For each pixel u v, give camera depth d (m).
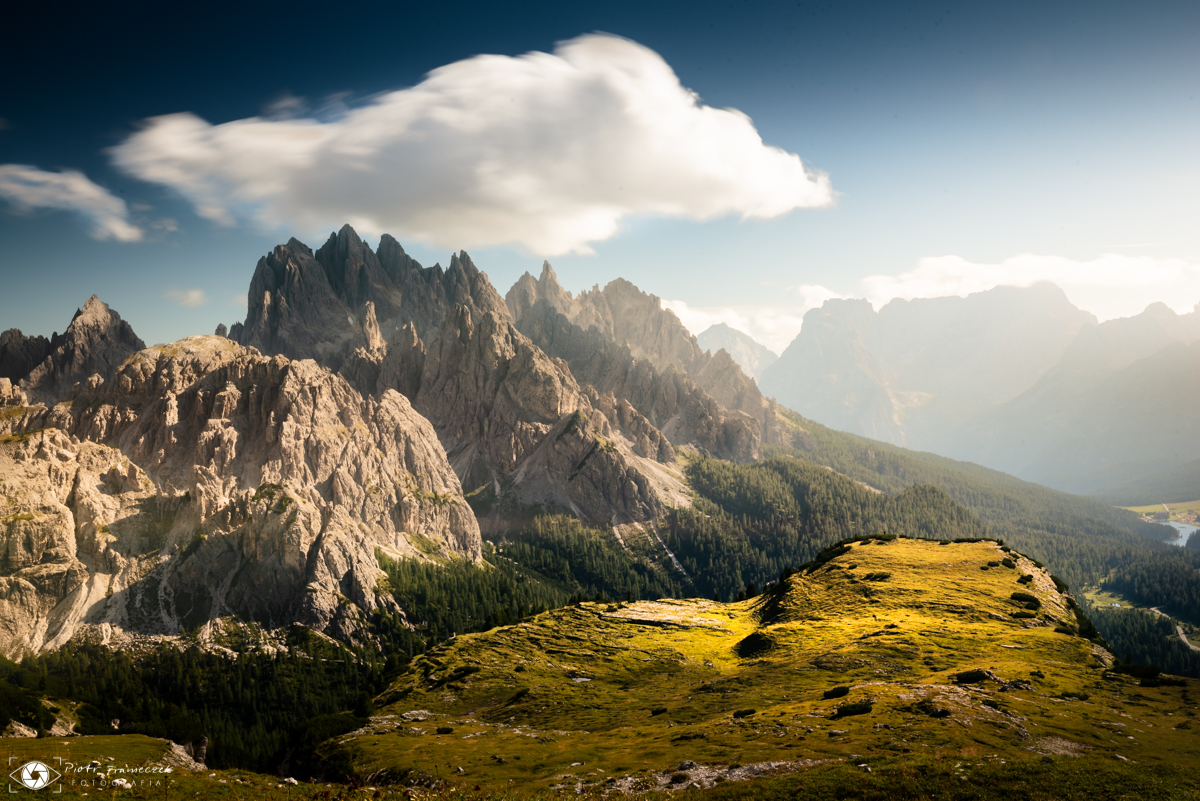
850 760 66.12
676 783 67.62
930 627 140.75
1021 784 56.41
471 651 169.62
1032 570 190.62
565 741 98.38
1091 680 98.50
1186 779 58.03
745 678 123.00
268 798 58.22
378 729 121.19
